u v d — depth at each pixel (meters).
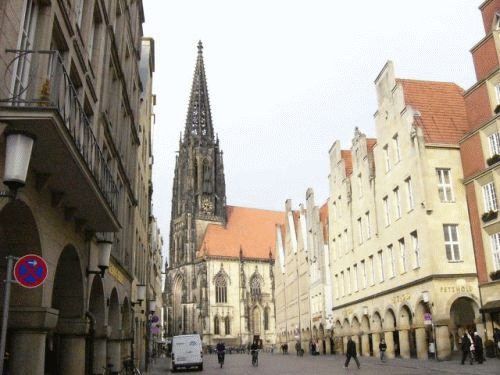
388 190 45.25
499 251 34.38
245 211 143.12
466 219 38.22
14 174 8.41
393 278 43.94
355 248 53.81
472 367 29.41
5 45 9.88
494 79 35.44
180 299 129.00
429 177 38.72
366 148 51.19
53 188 13.52
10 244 12.59
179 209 136.50
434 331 36.31
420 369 31.34
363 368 35.56
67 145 10.83
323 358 54.91
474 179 37.09
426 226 37.78
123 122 30.72
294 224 93.94
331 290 65.19
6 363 14.58
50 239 13.66
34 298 12.92
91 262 19.33
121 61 27.94
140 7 36.41
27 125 9.83
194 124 140.12
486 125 35.84
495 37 35.44
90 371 21.97
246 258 128.50
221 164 140.25
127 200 31.05
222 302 123.56
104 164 16.64
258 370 40.41
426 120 41.59
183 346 44.75
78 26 16.89
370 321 49.31
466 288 36.66
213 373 39.09
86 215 16.66
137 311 37.84
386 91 45.62
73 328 17.78
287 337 94.06
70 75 16.38
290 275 93.12
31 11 12.55
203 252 126.62
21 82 11.74
